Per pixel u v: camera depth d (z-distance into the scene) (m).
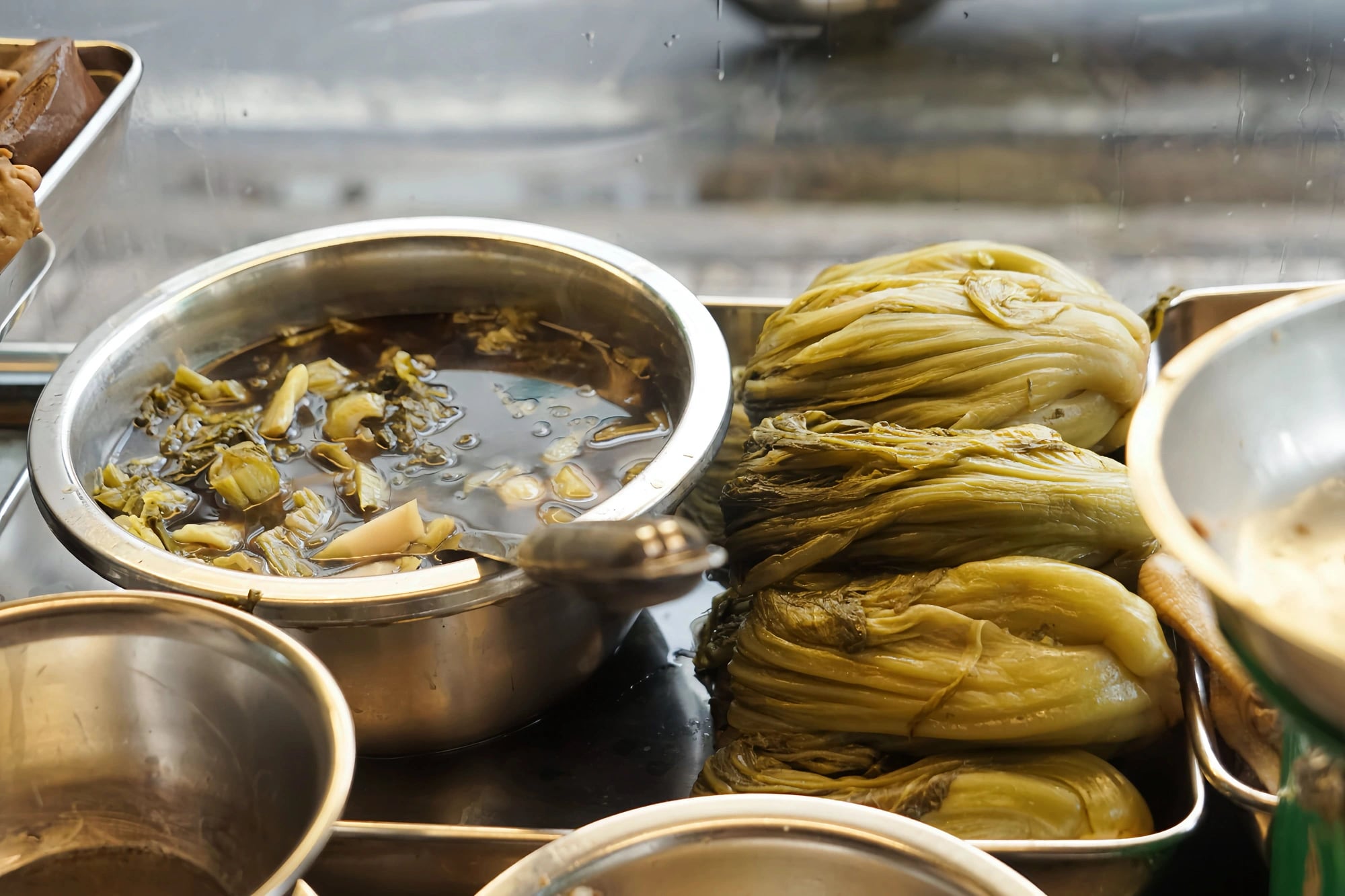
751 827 0.65
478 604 0.74
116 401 0.86
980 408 0.81
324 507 0.83
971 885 0.64
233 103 1.26
